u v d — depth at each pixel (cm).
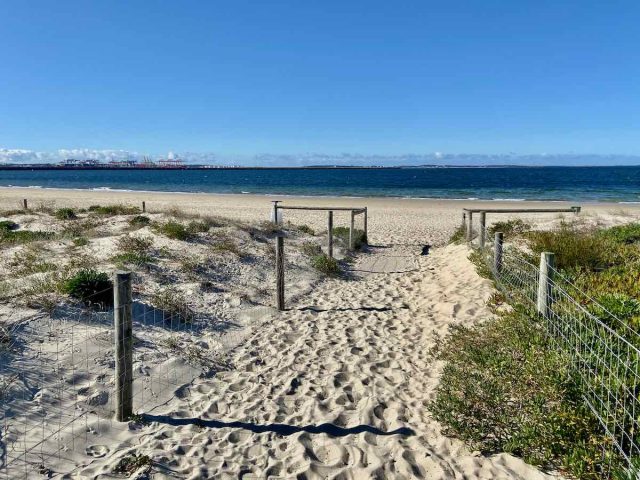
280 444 473
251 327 815
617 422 389
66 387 520
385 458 443
